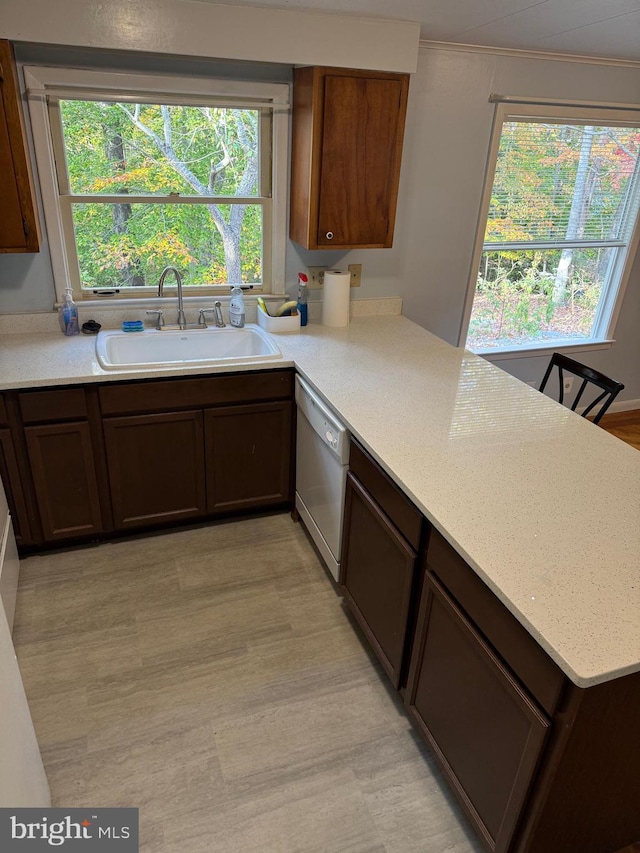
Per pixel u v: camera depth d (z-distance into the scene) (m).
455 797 1.59
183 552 2.62
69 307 2.61
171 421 2.45
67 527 2.51
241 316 2.85
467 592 1.40
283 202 2.79
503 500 1.55
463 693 1.48
